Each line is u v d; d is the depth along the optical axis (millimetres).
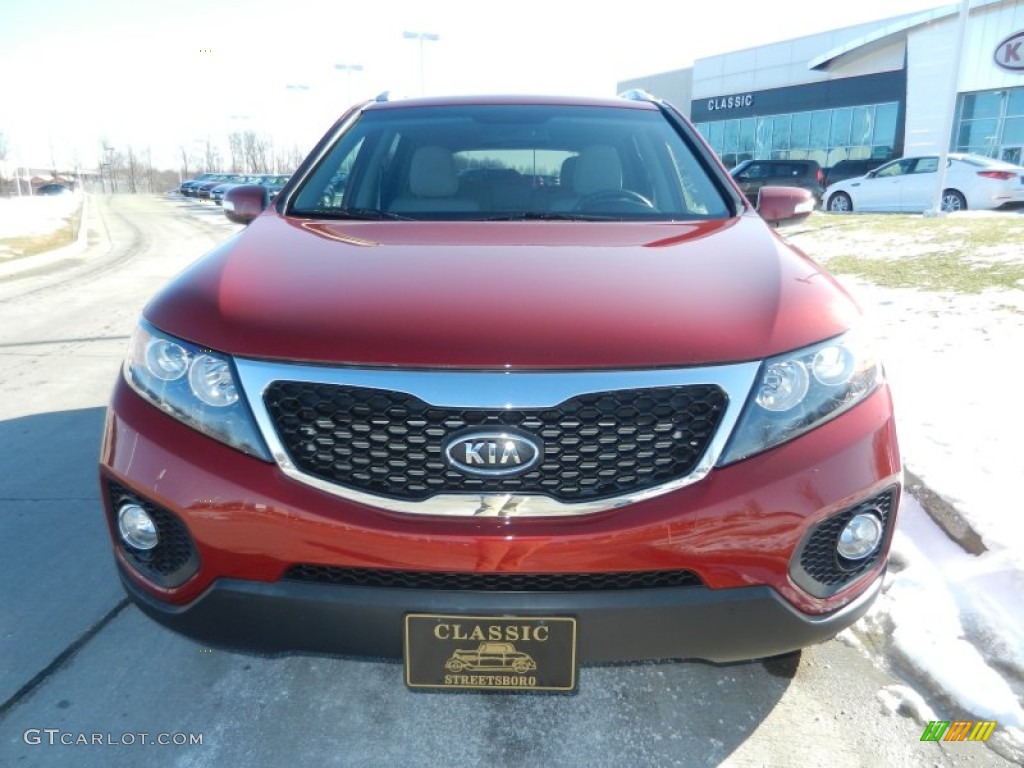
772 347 1662
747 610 1628
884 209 16844
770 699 2111
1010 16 22625
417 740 1970
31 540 2922
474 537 1555
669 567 1593
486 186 2811
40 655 2266
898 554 2693
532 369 1575
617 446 1594
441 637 1626
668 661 1713
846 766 1874
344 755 1916
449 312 1678
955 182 15531
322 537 1588
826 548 1693
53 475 3518
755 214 2627
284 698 2117
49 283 10266
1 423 4223
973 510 2756
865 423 1721
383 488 1605
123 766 1866
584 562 1566
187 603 1726
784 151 31984
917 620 2346
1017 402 3818
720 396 1620
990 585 2449
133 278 10789
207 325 1736
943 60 24781
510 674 1656
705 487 1602
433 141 2947
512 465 1573
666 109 3293
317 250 2100
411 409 1589
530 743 1962
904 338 5043
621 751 1935
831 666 2234
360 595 1611
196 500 1638
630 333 1632
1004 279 6586
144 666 2230
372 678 2205
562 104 3225
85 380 5102
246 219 2998
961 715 2023
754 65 32812
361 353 1606
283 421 1640
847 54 27844
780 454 1632
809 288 1882
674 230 2369
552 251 2062
